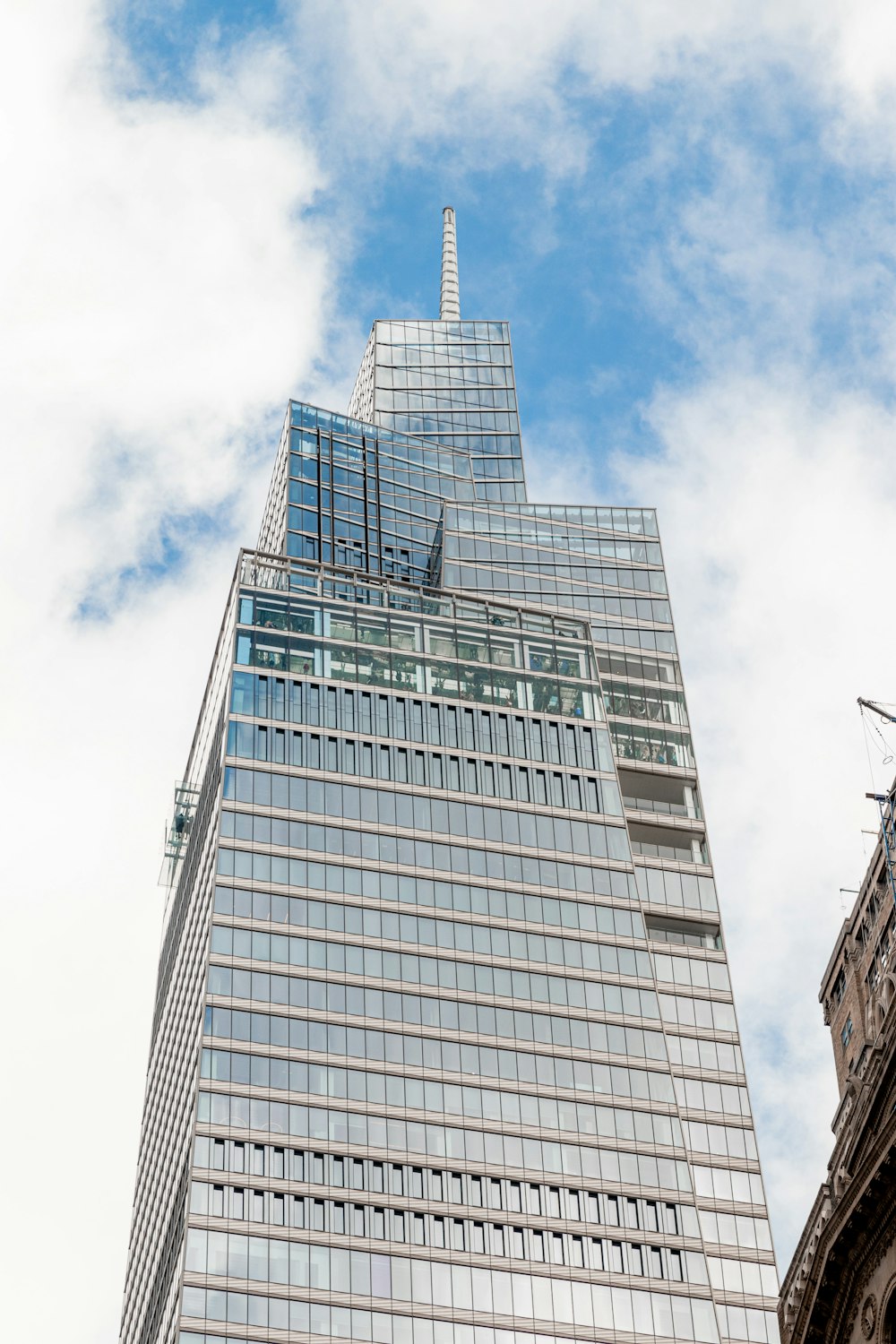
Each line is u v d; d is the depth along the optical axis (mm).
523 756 178000
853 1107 81188
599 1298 145625
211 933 158125
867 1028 135625
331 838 166875
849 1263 70438
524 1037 159125
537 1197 149875
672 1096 159000
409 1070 154125
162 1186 158625
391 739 175375
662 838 190875
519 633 187000
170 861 192625
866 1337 69188
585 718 182750
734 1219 160625
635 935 168500
